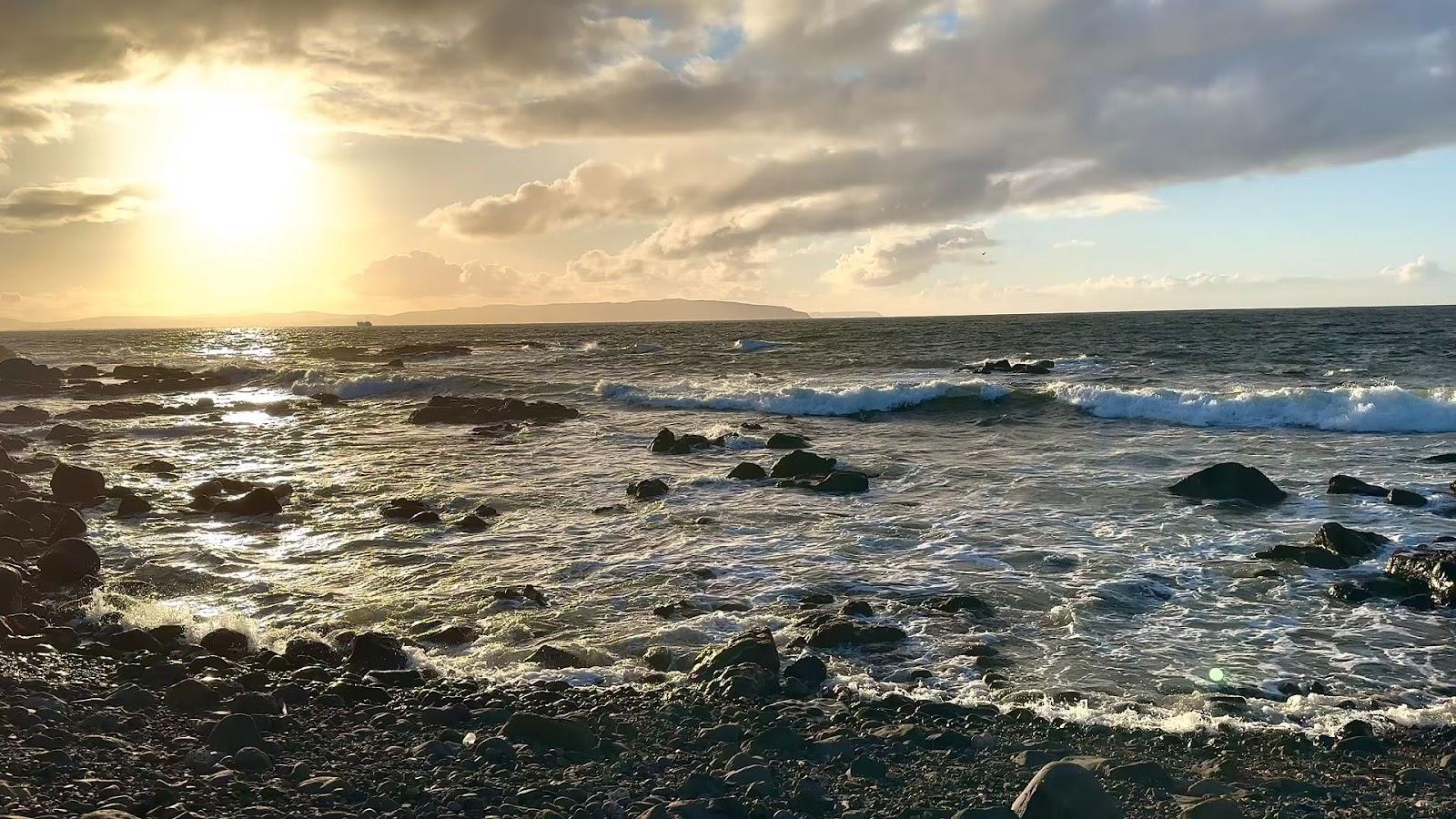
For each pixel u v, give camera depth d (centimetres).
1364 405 2644
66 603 1230
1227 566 1329
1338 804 657
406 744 757
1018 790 670
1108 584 1248
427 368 5919
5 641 998
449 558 1455
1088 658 991
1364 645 1025
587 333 13450
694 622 1127
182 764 680
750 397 3456
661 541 1539
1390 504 1689
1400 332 7106
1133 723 814
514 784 672
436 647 1062
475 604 1212
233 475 2255
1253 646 1025
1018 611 1150
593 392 4003
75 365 7050
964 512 1697
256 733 751
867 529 1590
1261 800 663
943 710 840
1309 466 2078
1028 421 2914
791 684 905
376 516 1767
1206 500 1748
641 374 5003
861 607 1143
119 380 5519
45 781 628
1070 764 629
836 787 680
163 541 1590
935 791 672
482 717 819
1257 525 1561
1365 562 1332
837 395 3344
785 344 7275
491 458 2467
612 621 1141
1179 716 826
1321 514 1631
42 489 2109
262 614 1195
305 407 3909
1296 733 793
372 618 1171
